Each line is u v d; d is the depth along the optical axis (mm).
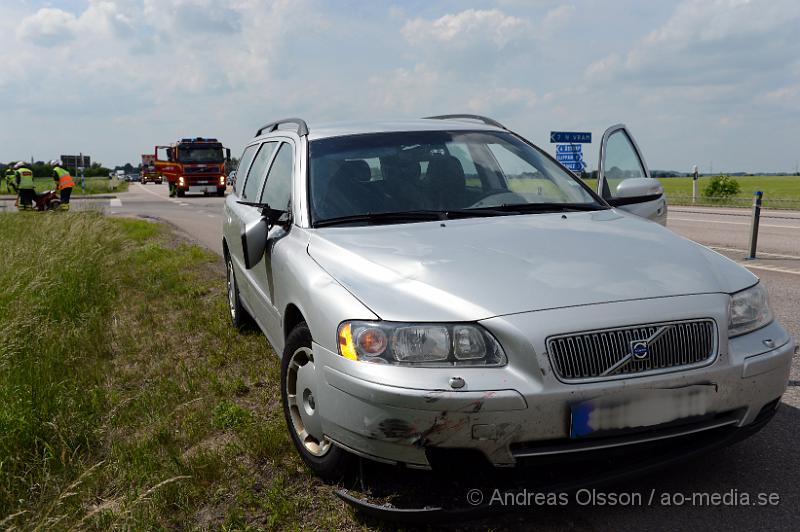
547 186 4160
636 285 2750
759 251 10391
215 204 29922
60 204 23562
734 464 3133
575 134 17562
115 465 3344
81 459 3453
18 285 6914
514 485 2643
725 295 2795
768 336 2850
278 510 2848
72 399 4117
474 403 2469
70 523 2859
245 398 4270
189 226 17734
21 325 5633
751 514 2727
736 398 2695
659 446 2734
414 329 2613
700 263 3021
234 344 5434
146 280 8570
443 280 2797
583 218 3670
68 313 6473
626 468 2648
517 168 4273
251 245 3916
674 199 24094
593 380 2523
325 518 2809
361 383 2617
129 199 35938
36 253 8586
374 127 4465
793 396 3928
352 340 2699
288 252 3605
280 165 4617
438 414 2492
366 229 3525
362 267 3023
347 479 3037
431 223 3562
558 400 2488
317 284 3051
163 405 4113
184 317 6523
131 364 5160
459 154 4211
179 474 3178
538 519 2764
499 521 2754
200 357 5203
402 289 2789
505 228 3406
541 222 3543
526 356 2508
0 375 4551
